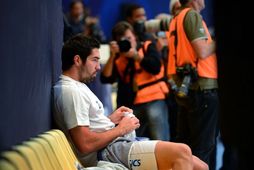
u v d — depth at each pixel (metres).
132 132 7.46
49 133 6.12
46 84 6.79
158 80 10.29
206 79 8.67
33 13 6.01
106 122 7.32
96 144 6.94
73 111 6.93
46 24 6.97
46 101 6.68
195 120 8.81
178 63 8.85
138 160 7.04
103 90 14.47
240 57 4.79
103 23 21.05
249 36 4.72
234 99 4.89
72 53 7.27
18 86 5.17
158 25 10.69
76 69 7.30
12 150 4.71
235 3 4.72
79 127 6.89
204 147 8.86
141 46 10.18
